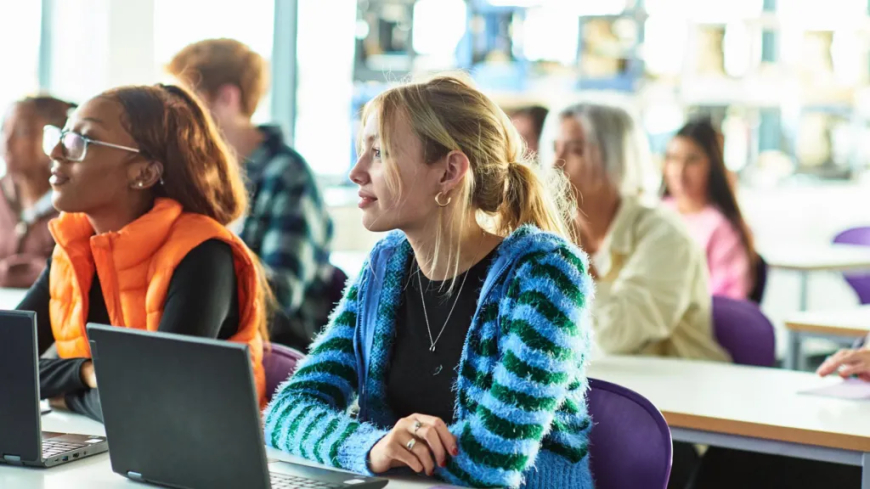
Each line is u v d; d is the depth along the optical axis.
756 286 3.99
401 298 1.70
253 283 1.99
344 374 1.73
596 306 2.80
